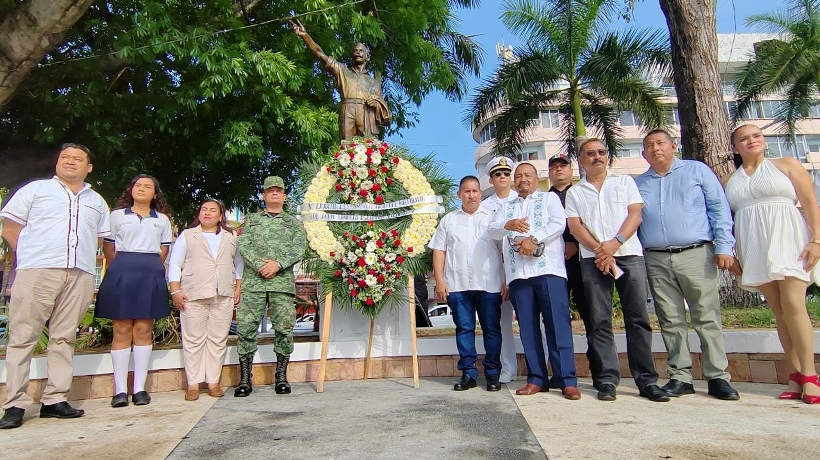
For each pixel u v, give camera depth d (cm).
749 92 2069
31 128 959
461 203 512
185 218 1218
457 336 480
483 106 1598
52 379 392
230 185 1223
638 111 1545
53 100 877
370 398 427
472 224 496
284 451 273
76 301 402
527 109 1636
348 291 516
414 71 1296
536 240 423
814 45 1898
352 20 1030
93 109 893
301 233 509
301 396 451
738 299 837
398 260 521
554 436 287
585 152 432
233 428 330
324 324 496
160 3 859
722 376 392
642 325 405
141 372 448
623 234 400
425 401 404
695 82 884
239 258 512
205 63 834
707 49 888
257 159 1135
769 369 456
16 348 375
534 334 436
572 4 1522
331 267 520
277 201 509
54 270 388
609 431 295
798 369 394
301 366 548
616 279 411
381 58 1251
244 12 1021
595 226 416
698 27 888
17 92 875
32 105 924
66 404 395
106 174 1008
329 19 961
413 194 545
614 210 414
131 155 1051
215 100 977
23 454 284
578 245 478
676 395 401
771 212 395
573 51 1552
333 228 537
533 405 378
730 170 857
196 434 317
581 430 299
